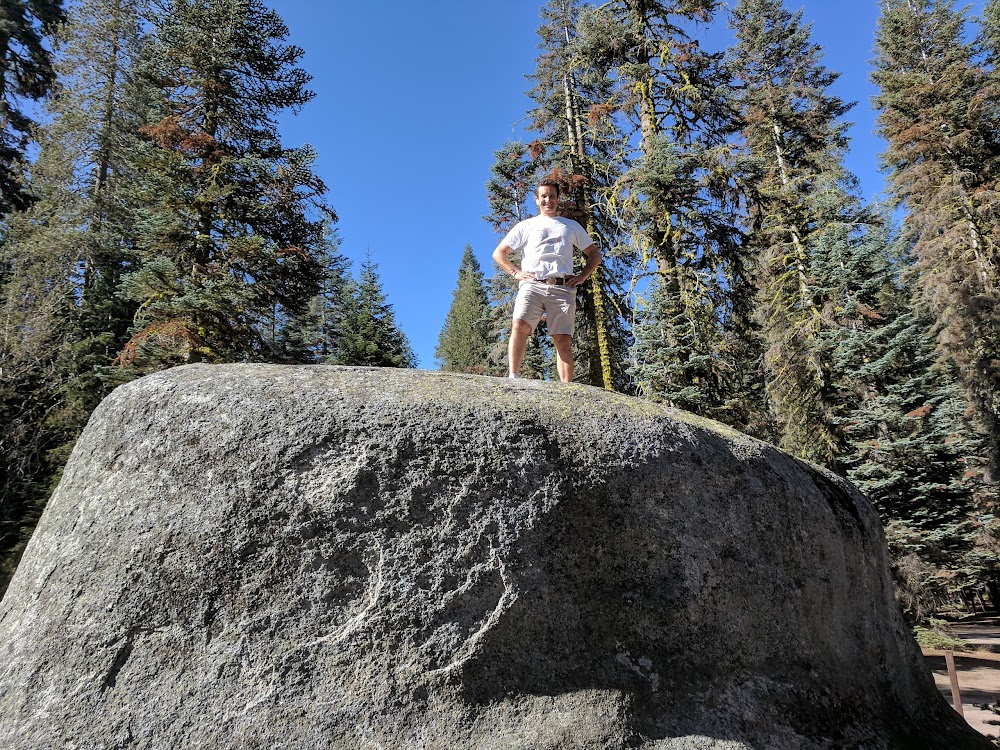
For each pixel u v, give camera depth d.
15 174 21.39
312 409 2.62
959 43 22.19
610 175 15.69
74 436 17.42
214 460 2.54
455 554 2.52
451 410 2.73
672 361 12.70
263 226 14.40
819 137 20.48
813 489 3.53
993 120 20.52
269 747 2.16
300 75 15.38
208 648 2.32
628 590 2.72
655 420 3.09
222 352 13.01
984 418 18.38
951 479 15.02
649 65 13.49
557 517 2.68
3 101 23.38
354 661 2.34
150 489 2.54
